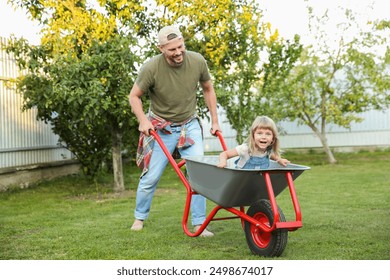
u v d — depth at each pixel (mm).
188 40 8469
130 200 7555
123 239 4789
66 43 8078
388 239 4523
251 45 8820
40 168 10297
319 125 15422
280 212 3902
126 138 9281
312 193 7664
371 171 10562
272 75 9102
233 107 9094
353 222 5297
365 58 12383
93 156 9594
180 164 5176
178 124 5094
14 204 7418
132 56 7648
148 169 5133
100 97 7598
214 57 8516
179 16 8273
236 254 4168
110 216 6168
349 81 13273
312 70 12578
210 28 8406
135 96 5012
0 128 9281
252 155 4281
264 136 4172
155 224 5520
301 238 4613
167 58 4805
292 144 15734
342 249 4199
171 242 4637
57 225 5652
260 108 9219
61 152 11289
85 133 9227
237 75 8797
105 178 10594
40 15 8898
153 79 4902
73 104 7867
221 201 4180
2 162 9273
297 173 4074
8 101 9531
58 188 9289
